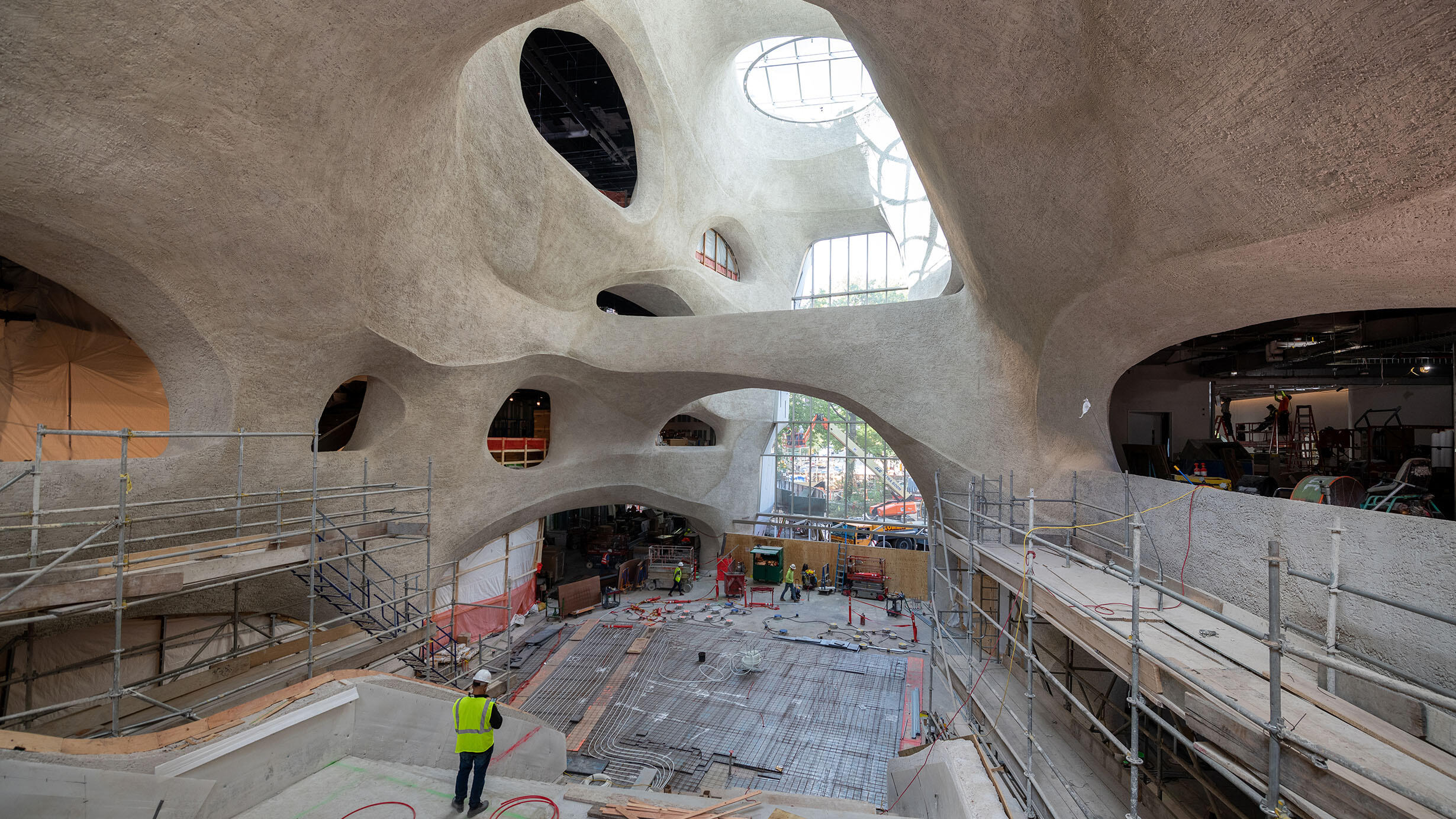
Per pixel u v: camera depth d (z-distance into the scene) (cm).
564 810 670
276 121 880
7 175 722
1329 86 504
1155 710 880
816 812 717
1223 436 1820
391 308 1288
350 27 840
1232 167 636
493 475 1762
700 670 1712
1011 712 1095
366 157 1059
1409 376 1600
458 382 1538
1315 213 611
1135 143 716
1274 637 439
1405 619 547
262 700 650
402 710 763
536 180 1586
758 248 3052
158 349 1038
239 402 1091
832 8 925
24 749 480
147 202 838
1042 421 1488
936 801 849
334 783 663
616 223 1923
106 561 752
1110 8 612
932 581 1441
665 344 1895
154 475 1003
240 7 738
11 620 668
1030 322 1310
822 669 1719
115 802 502
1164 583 909
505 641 1875
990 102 834
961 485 1602
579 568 2669
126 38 698
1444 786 414
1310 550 667
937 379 1647
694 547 2725
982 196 1039
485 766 634
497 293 1588
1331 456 1614
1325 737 480
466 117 1322
